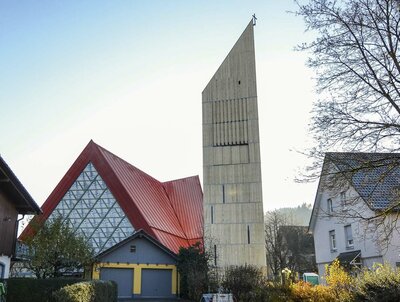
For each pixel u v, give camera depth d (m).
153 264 30.31
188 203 47.94
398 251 22.64
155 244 30.61
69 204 39.25
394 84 13.17
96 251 36.72
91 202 38.84
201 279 27.89
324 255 30.73
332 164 13.67
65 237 24.94
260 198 36.66
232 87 39.72
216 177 37.84
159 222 39.25
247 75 39.75
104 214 38.16
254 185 37.03
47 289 20.42
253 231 35.91
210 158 38.41
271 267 58.00
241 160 37.84
